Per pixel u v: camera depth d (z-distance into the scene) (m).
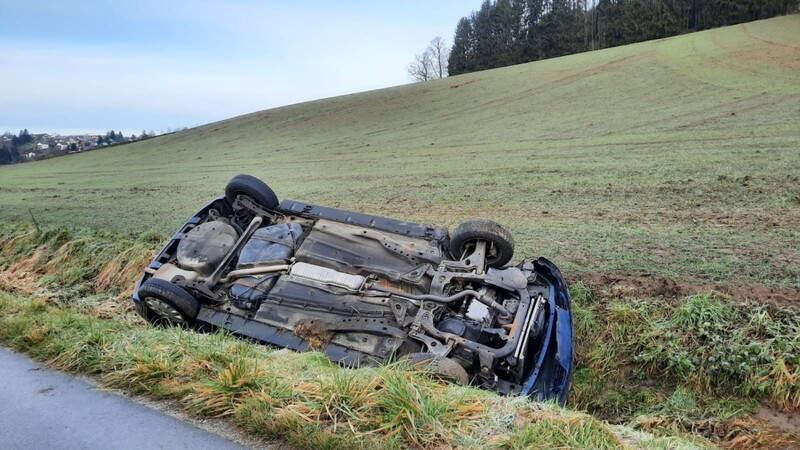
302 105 60.31
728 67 34.09
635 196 13.51
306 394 3.74
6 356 5.07
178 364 4.40
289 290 6.10
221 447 3.39
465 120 35.78
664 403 5.78
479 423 3.49
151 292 6.09
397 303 5.71
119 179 31.23
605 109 30.22
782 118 21.03
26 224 15.48
